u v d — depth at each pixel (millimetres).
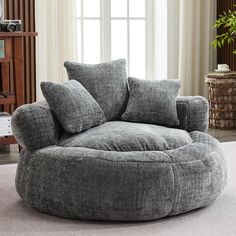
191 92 7723
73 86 4301
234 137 6457
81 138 3973
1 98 5449
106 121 4551
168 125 4531
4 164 5211
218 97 6961
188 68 7633
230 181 4535
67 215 3680
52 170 3701
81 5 7191
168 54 7680
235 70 7559
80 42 7238
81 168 3613
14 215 3744
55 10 6691
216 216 3709
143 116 4508
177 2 7633
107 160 3609
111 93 4613
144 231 3438
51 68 6773
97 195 3564
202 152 3848
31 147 3926
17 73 5551
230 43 7633
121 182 3545
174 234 3387
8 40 5453
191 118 4551
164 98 4543
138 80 4699
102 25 7336
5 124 5430
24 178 3881
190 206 3688
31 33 5516
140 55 7609
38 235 3367
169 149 3904
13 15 6547
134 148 3838
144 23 7578
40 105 4090
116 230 3459
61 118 4098
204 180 3713
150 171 3564
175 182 3596
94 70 4648
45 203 3727
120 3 7414
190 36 7566
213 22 7820
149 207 3553
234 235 3369
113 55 7465
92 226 3541
